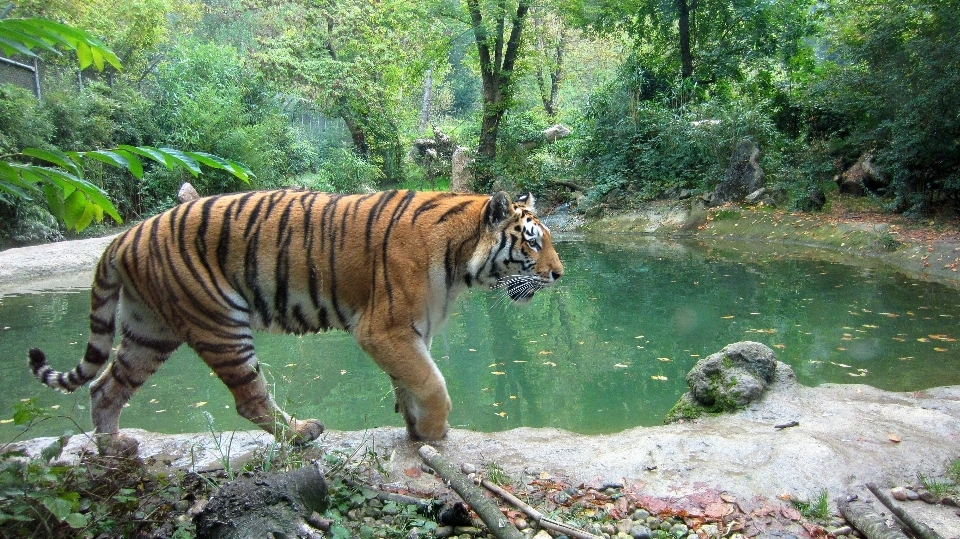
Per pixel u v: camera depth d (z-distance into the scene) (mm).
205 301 3957
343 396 6750
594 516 3654
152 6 26156
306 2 28516
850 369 7156
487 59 25562
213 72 25547
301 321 4266
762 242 16719
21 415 3150
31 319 9586
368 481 3988
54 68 22312
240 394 4125
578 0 25516
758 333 8727
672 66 26391
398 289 4082
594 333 9078
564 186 24250
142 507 3416
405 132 38219
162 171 21500
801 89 24031
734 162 19344
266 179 24125
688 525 3584
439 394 4320
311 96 28812
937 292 10781
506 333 9234
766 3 23750
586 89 47812
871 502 3801
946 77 14305
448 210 4273
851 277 12125
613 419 6164
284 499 3082
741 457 4281
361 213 4148
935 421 4855
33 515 2908
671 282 12164
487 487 3893
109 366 4285
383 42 29328
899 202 16312
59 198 2756
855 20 21312
